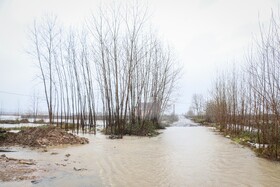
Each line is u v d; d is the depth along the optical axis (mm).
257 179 8711
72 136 19141
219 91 36500
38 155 13055
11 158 11383
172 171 9828
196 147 17016
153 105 35062
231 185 8008
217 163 11453
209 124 52344
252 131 21016
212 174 9398
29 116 73375
